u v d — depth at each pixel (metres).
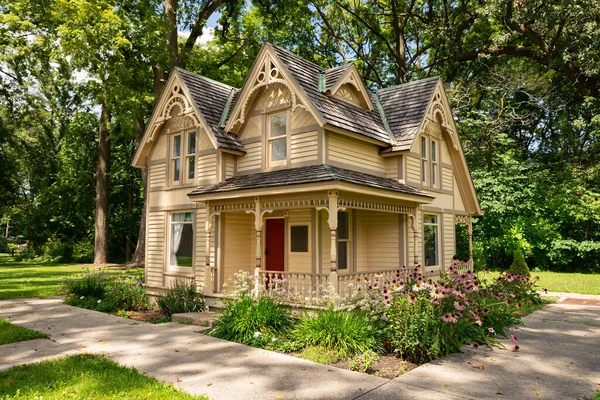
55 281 18.16
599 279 18.64
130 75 20.02
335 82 11.31
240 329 8.06
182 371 6.08
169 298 11.22
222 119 12.53
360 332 7.09
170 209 13.16
